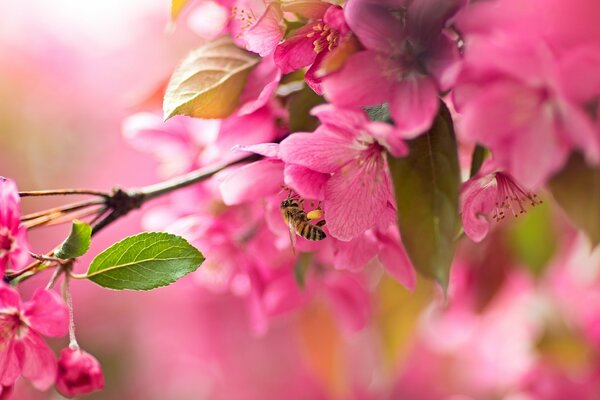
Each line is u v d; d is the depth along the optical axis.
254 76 0.52
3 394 0.51
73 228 0.50
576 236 0.68
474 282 0.68
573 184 0.49
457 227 0.52
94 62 0.84
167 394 0.91
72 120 0.87
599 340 0.70
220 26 0.53
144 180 0.84
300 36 0.50
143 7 0.79
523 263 0.67
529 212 0.66
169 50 0.70
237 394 0.89
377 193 0.51
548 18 0.47
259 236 0.58
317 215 0.52
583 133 0.47
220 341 0.88
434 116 0.49
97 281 0.51
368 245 0.53
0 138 0.86
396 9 0.49
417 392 0.82
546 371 0.71
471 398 0.80
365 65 0.48
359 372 0.81
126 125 0.59
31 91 0.87
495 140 0.48
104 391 0.87
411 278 0.54
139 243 0.51
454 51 0.48
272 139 0.53
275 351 0.88
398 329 0.67
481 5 0.47
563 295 0.71
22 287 0.76
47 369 0.51
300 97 0.52
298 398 0.88
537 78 0.47
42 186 0.87
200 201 0.58
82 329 0.87
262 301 0.60
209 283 0.59
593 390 0.70
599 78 0.47
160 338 0.89
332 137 0.50
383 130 0.48
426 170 0.49
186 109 0.52
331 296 0.63
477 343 0.77
